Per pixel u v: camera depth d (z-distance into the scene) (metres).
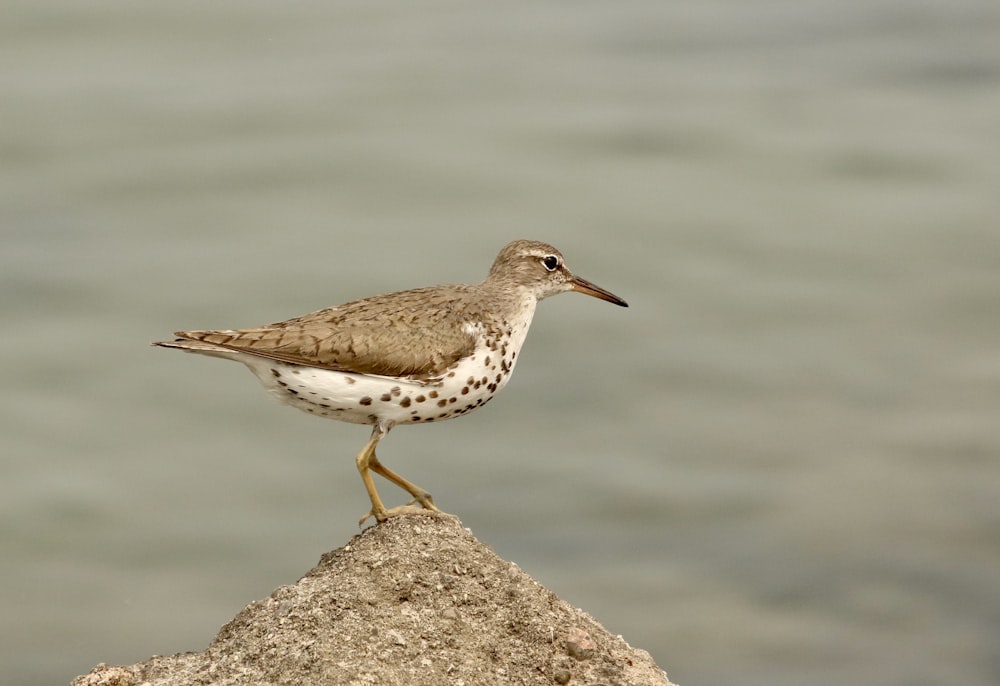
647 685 9.49
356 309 11.01
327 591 9.62
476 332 11.16
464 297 11.46
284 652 9.25
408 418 10.99
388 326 10.81
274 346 10.52
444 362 10.88
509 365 11.59
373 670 9.07
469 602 9.71
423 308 11.09
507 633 9.61
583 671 9.49
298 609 9.55
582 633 9.66
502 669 9.35
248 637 9.59
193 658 9.84
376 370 10.68
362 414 10.89
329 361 10.58
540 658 9.48
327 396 10.68
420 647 9.32
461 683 9.13
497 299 11.80
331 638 9.26
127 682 9.65
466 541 10.23
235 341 10.49
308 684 8.96
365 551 9.99
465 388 11.10
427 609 9.61
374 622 9.42
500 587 9.88
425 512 10.62
